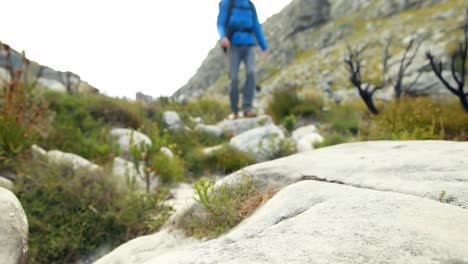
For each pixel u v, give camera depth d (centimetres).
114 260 177
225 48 677
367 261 76
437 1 2950
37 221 241
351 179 153
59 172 290
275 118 874
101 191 278
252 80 706
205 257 103
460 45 596
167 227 205
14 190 259
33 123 341
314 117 842
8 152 291
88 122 499
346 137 608
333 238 91
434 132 473
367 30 3183
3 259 159
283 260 86
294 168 195
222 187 187
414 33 2275
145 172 338
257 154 519
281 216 125
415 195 120
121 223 260
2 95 327
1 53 396
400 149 206
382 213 100
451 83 897
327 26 3981
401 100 589
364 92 756
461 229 84
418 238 81
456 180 127
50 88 586
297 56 3784
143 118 629
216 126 713
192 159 512
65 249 238
